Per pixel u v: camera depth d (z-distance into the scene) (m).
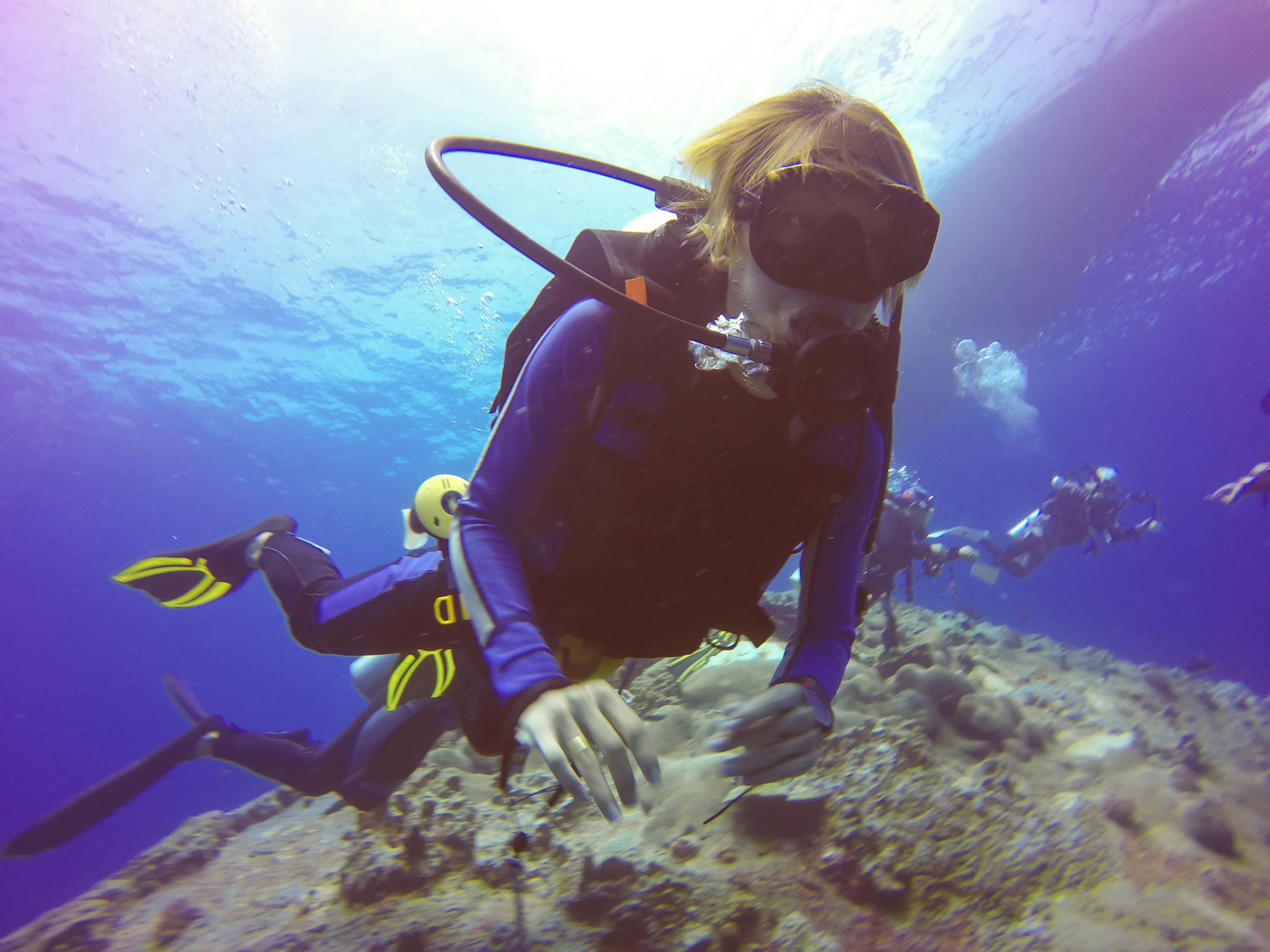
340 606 1.69
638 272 1.19
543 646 0.99
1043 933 1.96
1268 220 25.69
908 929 2.00
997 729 3.16
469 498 1.15
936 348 21.50
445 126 13.85
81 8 11.73
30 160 14.45
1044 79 14.79
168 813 22.98
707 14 11.66
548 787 2.83
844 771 2.51
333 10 11.83
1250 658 25.92
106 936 2.45
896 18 11.95
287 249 17.03
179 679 2.72
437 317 19.70
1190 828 2.56
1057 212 19.02
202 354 22.38
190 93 13.26
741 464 1.19
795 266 1.04
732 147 1.18
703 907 1.98
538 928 2.00
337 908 2.24
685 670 2.19
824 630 1.42
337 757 2.36
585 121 13.66
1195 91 16.06
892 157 1.13
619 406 1.14
